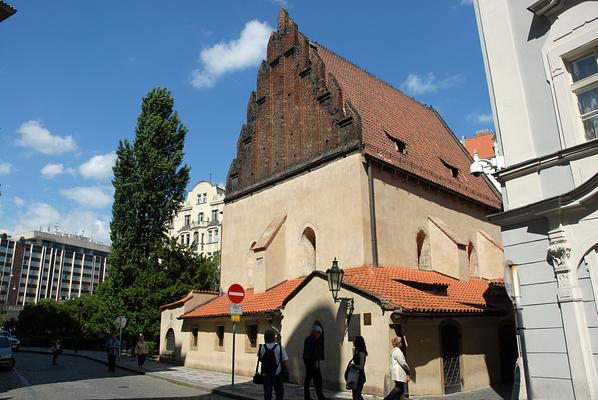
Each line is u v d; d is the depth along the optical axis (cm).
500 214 1148
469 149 3891
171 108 4194
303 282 1791
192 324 2619
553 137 1104
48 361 3288
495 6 1267
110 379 2028
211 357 2377
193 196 9294
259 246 2242
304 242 2236
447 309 1611
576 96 1088
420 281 1869
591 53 1073
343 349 1598
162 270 3634
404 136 2566
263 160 2588
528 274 1095
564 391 995
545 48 1138
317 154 2244
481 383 1756
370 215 1992
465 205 2606
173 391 1648
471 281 2316
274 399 1416
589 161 1022
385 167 2116
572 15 1094
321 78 2298
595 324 970
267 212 2470
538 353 1051
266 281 2186
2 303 14325
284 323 1869
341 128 2150
